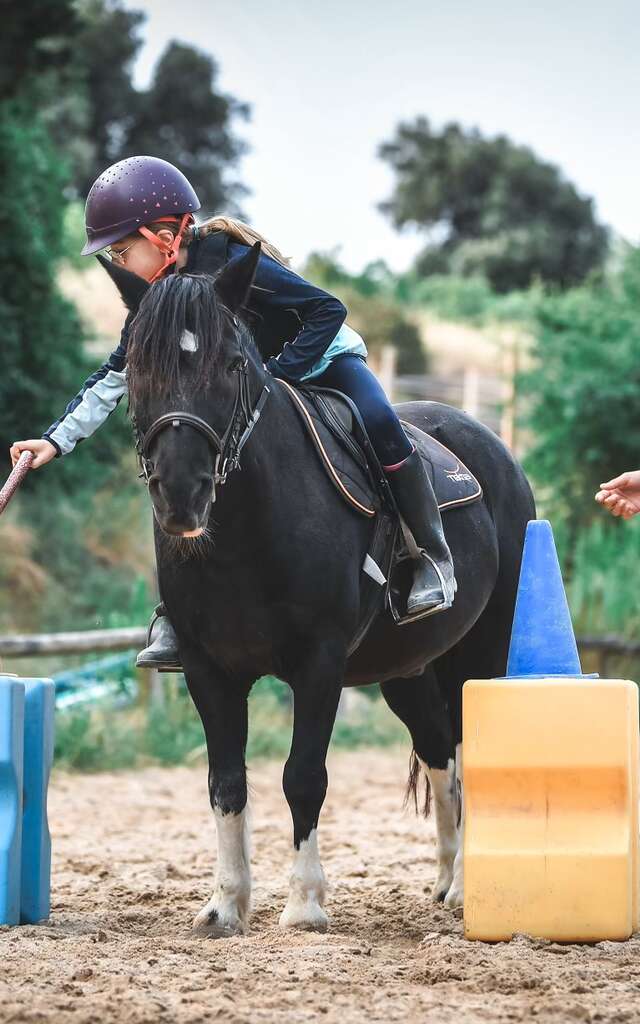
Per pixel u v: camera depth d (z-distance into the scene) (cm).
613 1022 538
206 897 851
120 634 1881
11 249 2455
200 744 1869
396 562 785
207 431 639
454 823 866
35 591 2636
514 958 648
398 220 8119
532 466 2809
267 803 1496
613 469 2744
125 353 742
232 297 675
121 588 2748
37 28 2448
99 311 4006
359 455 762
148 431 644
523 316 6175
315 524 713
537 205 7681
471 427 929
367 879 956
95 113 6147
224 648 719
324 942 681
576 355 2798
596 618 2253
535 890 702
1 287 2461
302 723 716
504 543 909
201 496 636
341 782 1686
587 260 7431
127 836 1223
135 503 3000
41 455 759
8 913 725
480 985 596
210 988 585
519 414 3003
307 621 709
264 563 697
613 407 2706
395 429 768
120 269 687
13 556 2667
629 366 2741
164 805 1455
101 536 2877
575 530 2722
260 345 779
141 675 1939
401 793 1575
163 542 708
